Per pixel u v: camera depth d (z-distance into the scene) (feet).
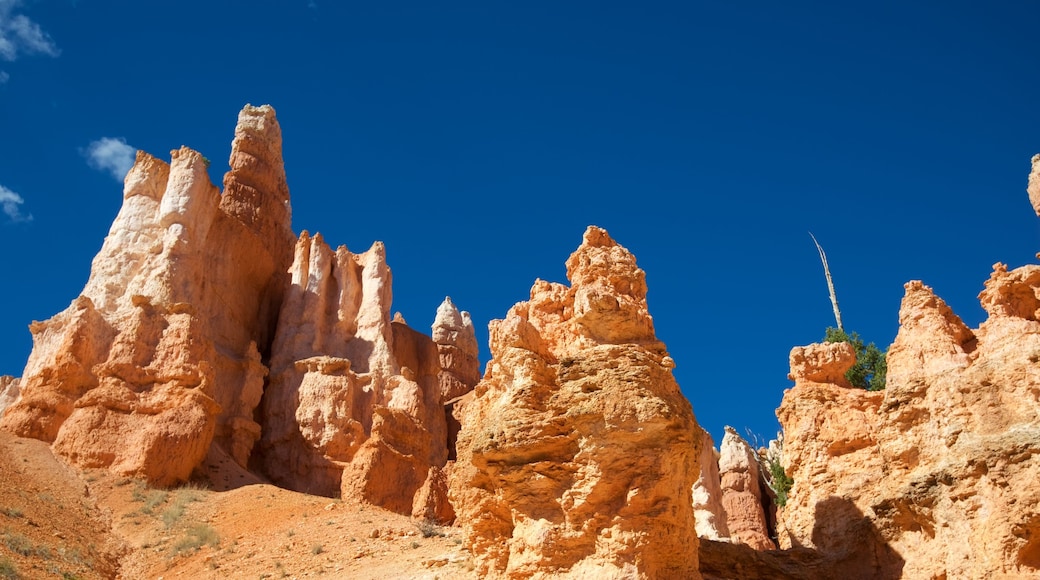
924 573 67.31
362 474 130.41
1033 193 79.30
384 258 179.83
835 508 77.46
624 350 64.75
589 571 58.95
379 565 83.15
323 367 154.51
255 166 185.16
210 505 110.32
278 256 181.78
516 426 63.00
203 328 140.36
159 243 149.07
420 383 184.75
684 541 60.90
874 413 81.25
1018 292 74.13
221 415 140.36
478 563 65.77
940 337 74.54
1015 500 62.08
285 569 86.22
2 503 92.12
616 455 60.90
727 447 135.23
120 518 104.17
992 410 67.31
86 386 128.47
